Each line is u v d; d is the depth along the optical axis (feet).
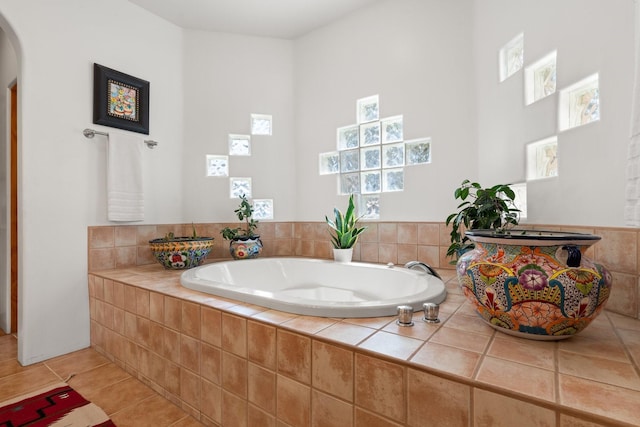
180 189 8.64
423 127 7.45
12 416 4.42
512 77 5.78
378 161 8.19
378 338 3.22
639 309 3.73
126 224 7.55
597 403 2.13
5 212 7.83
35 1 6.16
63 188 6.54
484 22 6.57
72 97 6.67
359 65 8.41
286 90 9.57
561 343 3.08
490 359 2.76
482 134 6.66
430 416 2.62
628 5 3.73
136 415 4.53
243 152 9.38
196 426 4.30
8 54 7.72
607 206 4.04
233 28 9.04
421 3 7.50
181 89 8.73
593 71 4.19
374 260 8.06
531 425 2.22
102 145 7.19
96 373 5.71
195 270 6.43
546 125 5.02
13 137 7.70
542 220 5.15
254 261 7.90
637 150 3.15
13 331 7.68
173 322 4.81
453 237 5.92
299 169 9.52
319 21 8.84
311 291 7.55
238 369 3.96
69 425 4.23
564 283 2.77
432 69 7.35
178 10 8.16
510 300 2.97
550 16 4.91
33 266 6.13
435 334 3.33
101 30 7.19
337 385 3.13
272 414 3.64
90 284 6.78
